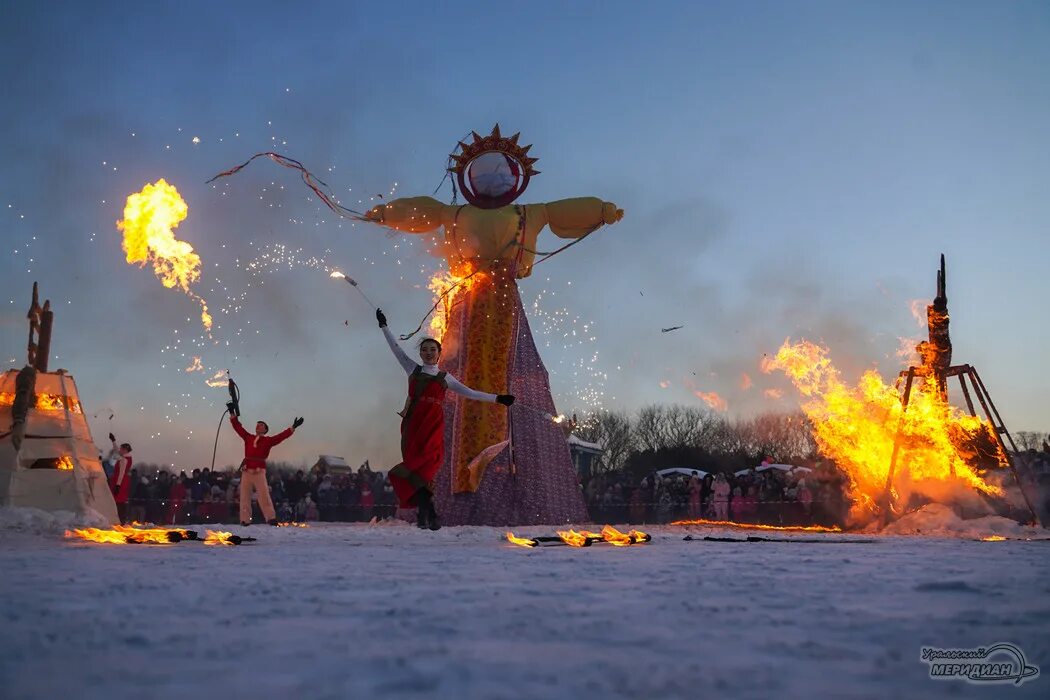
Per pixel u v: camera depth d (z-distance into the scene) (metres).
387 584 4.02
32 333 11.81
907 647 2.48
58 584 3.92
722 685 2.00
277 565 5.16
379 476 24.42
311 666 2.16
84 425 12.05
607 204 17.38
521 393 17.08
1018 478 15.39
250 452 15.54
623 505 23.11
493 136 17.52
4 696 1.85
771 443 61.44
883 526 15.55
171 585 3.90
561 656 2.32
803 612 3.17
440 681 2.00
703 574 4.65
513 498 16.62
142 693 1.88
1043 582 4.21
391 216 17.12
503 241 17.05
